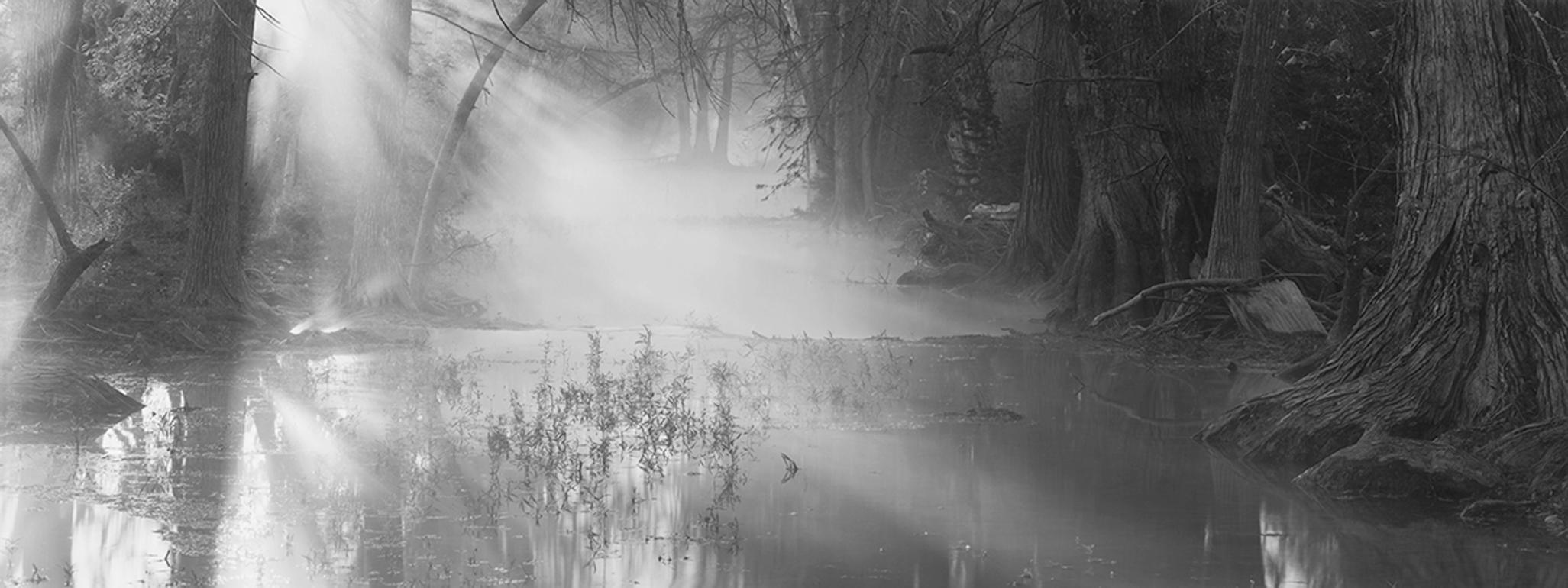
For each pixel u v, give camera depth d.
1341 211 29.53
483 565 8.77
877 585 8.39
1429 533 9.92
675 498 10.83
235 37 22.72
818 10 40.22
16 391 14.58
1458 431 11.99
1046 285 29.80
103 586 8.20
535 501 10.62
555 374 18.20
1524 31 13.14
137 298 22.52
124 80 33.53
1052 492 11.18
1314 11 26.08
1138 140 25.00
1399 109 13.55
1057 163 31.38
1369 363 12.96
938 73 39.00
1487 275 12.47
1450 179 12.87
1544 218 12.48
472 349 21.16
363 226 25.36
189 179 32.53
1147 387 17.61
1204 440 13.59
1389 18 25.78
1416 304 12.88
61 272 19.56
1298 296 21.44
